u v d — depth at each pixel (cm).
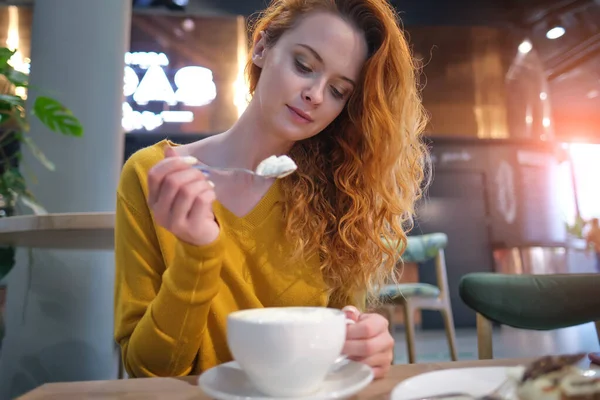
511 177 516
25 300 185
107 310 192
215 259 54
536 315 107
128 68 421
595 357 45
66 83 208
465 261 503
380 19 79
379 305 122
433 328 481
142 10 419
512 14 478
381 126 86
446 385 38
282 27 77
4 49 164
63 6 212
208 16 427
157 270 77
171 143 91
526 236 512
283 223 85
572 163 527
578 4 452
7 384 179
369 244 89
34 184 201
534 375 32
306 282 85
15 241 131
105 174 207
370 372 43
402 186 93
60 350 185
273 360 36
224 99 434
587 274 109
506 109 508
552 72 508
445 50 491
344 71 74
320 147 94
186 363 60
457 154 512
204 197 49
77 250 174
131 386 44
